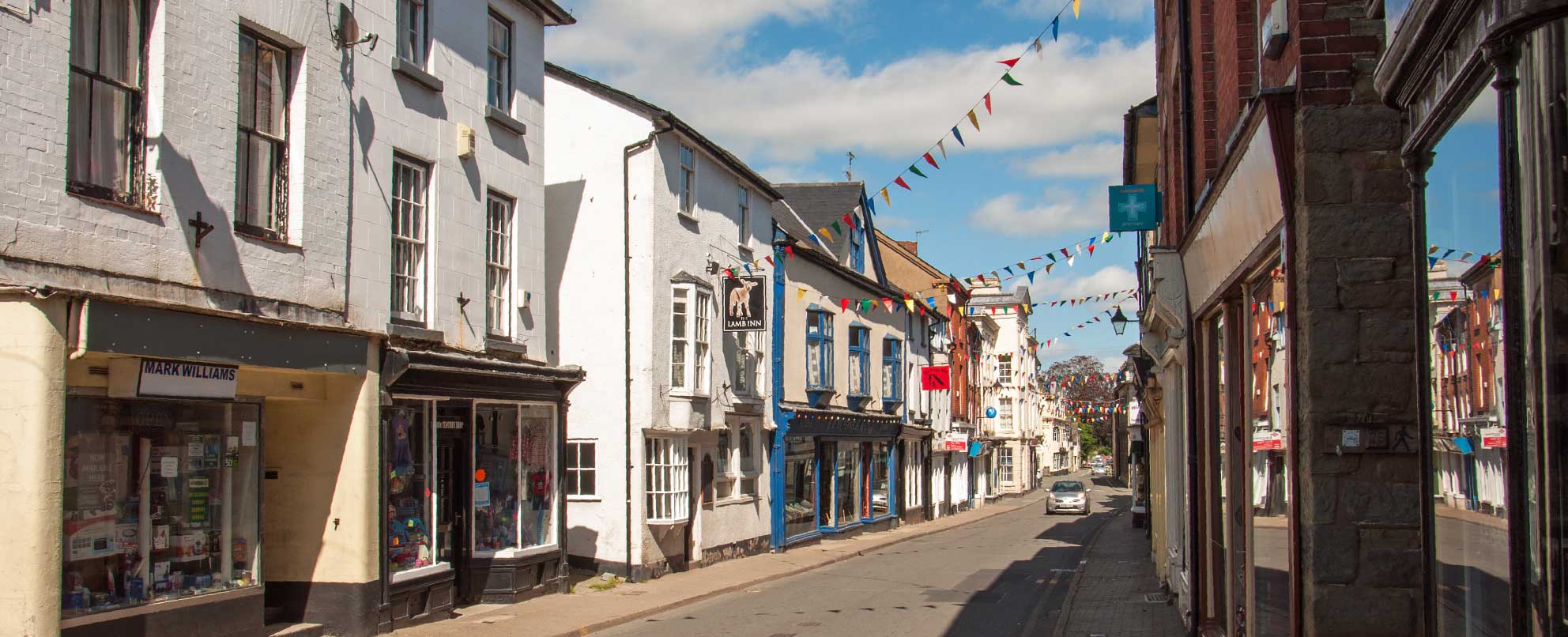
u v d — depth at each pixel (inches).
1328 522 248.7
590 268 763.4
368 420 470.9
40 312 327.3
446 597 536.7
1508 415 163.2
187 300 382.0
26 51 329.7
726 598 683.4
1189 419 466.9
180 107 384.5
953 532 1393.9
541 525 636.7
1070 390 3560.5
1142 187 522.0
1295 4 261.1
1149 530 1126.4
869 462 1333.7
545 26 665.0
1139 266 895.7
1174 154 511.5
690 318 798.5
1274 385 293.9
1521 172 159.3
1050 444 4010.8
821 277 1147.9
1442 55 186.4
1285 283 267.7
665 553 782.5
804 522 1095.0
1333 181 250.5
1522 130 158.1
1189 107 462.6
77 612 351.6
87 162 355.9
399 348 491.8
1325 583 248.1
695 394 804.6
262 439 438.9
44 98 335.3
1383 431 246.8
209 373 394.6
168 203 377.4
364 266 482.6
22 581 325.7
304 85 447.2
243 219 422.0
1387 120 249.1
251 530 431.5
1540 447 155.9
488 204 598.2
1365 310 248.7
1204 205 386.9
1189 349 468.1
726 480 895.1
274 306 423.5
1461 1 167.9
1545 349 154.1
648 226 758.5
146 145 373.4
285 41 442.0
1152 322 568.7
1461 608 193.9
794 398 1062.4
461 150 557.0
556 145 776.9
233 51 411.2
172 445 396.8
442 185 544.1
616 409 748.6
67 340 335.3
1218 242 373.4
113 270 355.3
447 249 546.3
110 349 346.3
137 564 378.9
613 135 767.7
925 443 1605.6
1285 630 282.2
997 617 593.0
